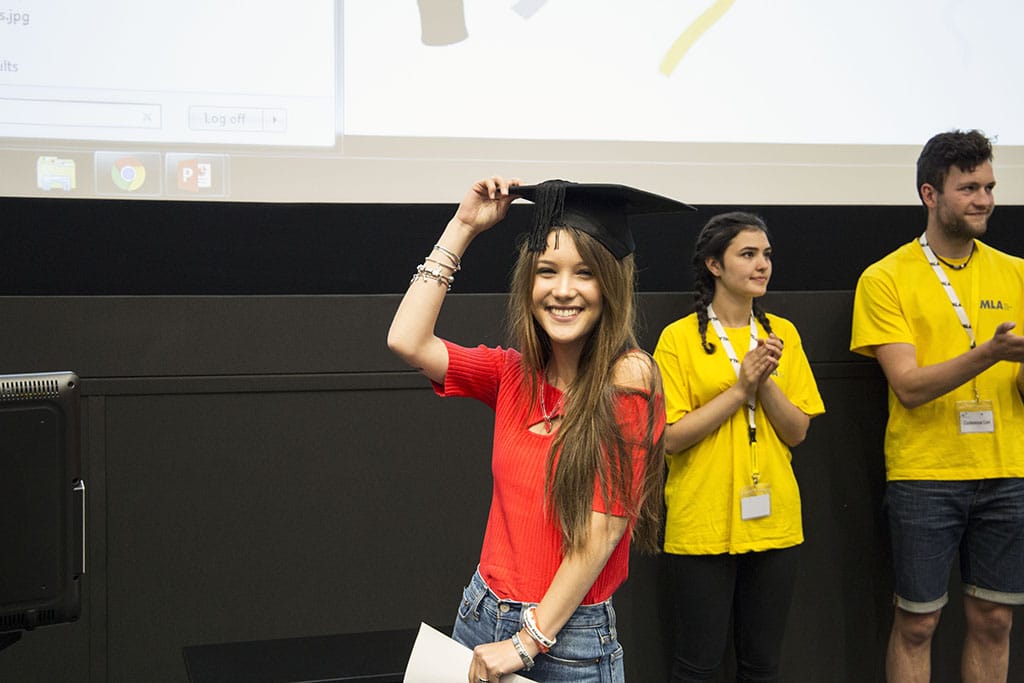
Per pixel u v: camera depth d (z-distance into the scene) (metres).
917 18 2.84
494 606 1.41
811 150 2.80
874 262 2.91
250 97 2.51
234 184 2.52
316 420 2.64
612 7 2.68
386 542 2.69
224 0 2.49
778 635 2.50
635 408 1.35
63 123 2.42
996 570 2.51
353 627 2.68
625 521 1.35
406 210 2.64
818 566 2.88
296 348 2.61
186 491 2.58
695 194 2.74
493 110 2.64
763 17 2.76
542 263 1.39
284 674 2.31
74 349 2.49
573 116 2.67
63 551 1.27
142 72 2.46
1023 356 2.27
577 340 1.43
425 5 2.59
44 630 2.50
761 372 2.36
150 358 2.53
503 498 1.43
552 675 1.37
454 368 1.51
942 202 2.51
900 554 2.56
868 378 2.90
